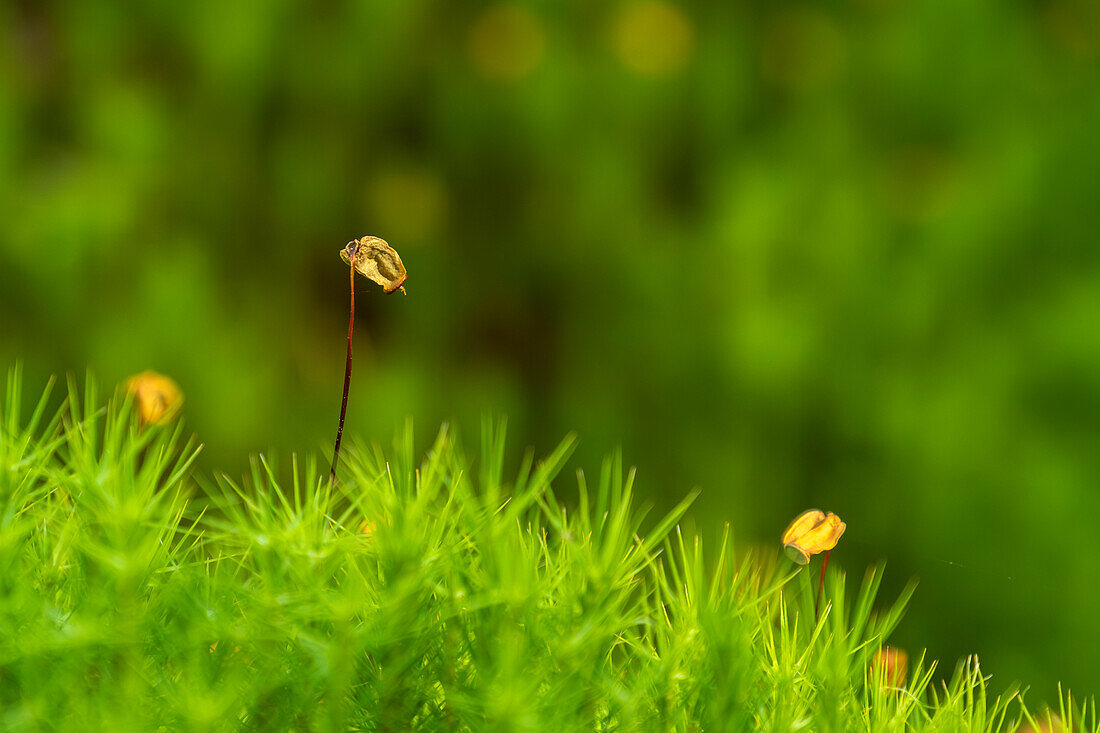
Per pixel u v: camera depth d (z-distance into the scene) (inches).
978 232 28.3
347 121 30.6
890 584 26.6
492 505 12.3
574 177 30.3
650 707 12.2
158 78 30.3
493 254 30.9
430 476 12.4
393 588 12.1
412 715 12.1
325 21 30.3
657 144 30.8
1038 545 26.2
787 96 31.2
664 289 29.3
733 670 12.2
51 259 27.4
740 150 30.6
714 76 30.5
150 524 12.2
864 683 12.6
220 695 12.0
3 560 12.1
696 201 31.4
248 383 27.8
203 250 29.5
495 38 30.6
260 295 30.1
